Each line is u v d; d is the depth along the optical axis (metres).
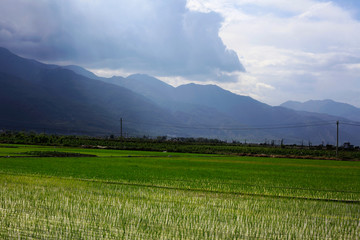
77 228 9.05
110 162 36.31
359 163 57.22
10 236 8.23
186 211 11.62
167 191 16.27
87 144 90.44
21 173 21.34
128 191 15.65
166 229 9.30
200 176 23.98
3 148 55.72
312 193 17.84
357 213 12.82
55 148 65.94
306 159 69.31
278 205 13.84
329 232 9.85
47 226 9.14
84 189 15.65
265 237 9.11
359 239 9.29
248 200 14.72
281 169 35.28
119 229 9.09
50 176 20.38
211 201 13.98
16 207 11.19
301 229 10.05
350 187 21.03
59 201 12.36
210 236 8.90
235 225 10.07
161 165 34.50
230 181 21.50
